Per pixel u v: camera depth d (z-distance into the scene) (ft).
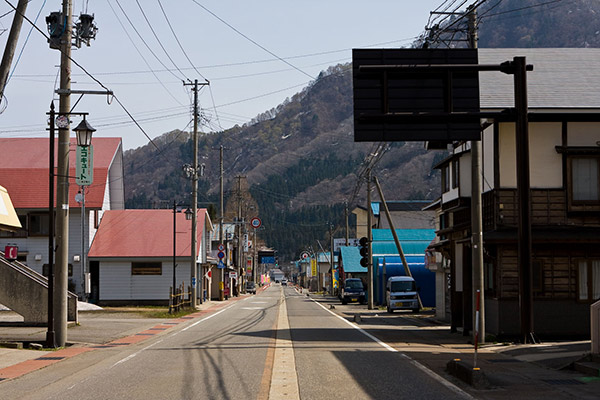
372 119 55.83
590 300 71.97
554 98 76.07
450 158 85.30
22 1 57.93
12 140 171.01
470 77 57.82
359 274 209.67
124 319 108.37
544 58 89.86
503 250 71.92
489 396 36.58
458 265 84.02
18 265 90.94
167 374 44.98
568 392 38.09
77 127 66.08
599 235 71.61
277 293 333.62
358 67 56.44
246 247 324.19
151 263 162.61
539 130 75.00
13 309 87.10
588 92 78.28
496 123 74.38
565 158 74.59
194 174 147.95
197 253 165.17
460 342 69.51
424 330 87.40
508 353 58.29
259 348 62.39
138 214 173.58
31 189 156.35
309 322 102.68
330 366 49.16
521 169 63.87
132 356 56.49
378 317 120.98
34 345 62.44
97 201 159.63
